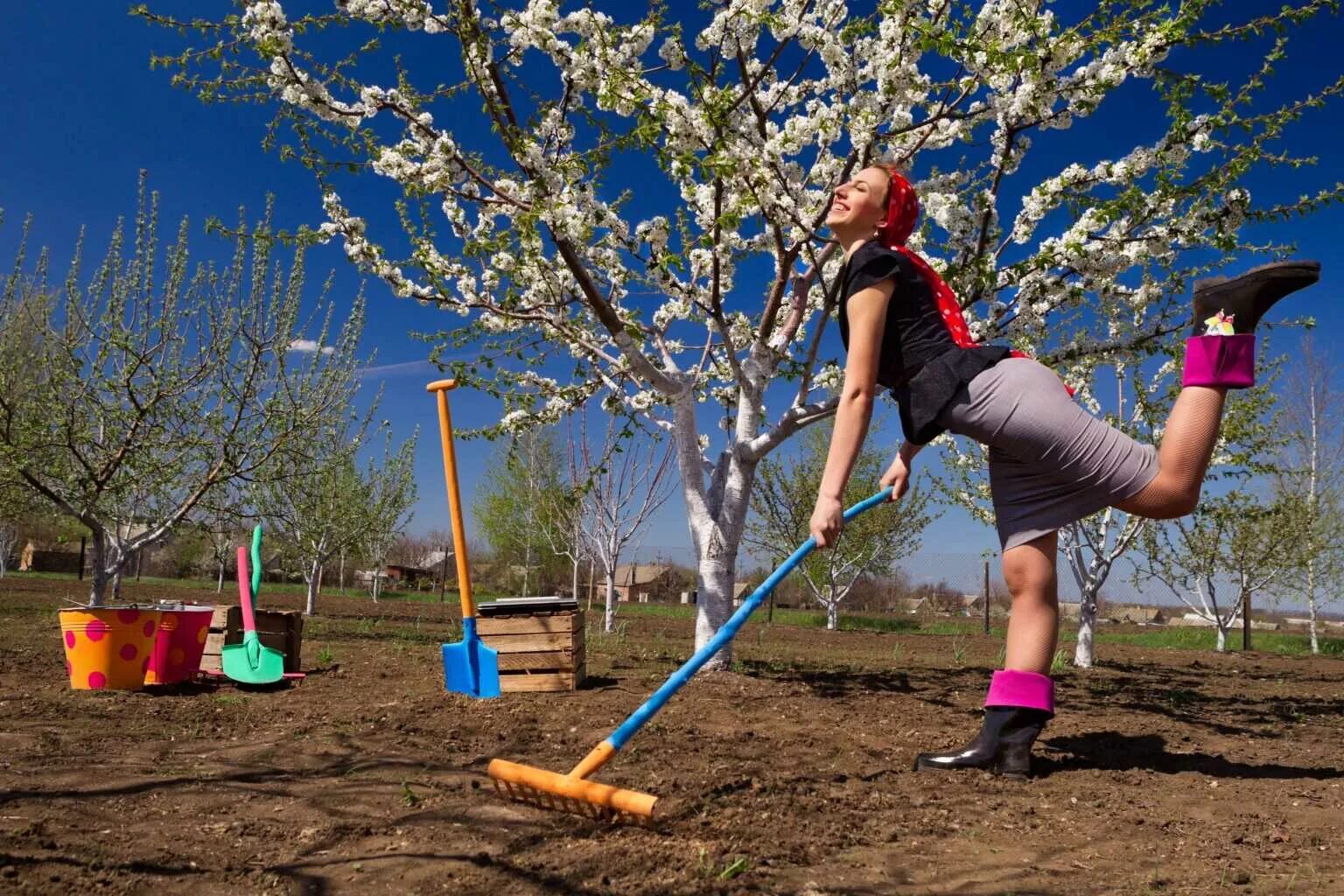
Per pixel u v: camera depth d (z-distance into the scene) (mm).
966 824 2625
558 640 5043
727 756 3420
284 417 8555
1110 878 2180
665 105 4961
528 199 5297
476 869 2143
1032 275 5094
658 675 5922
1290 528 11953
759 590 2932
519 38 4953
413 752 3451
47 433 7570
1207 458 2920
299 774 3094
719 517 5871
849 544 15562
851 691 5414
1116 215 4746
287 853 2271
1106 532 8508
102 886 2006
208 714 4242
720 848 2299
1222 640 12500
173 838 2369
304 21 5004
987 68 4734
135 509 10375
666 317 6727
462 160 5348
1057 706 5250
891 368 3174
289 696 4840
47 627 8234
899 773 3250
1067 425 2945
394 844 2344
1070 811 2807
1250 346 2875
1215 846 2473
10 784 2822
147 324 7691
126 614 4832
